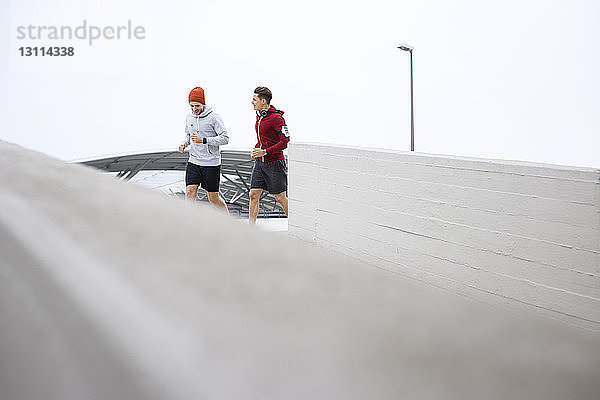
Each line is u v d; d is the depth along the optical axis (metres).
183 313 0.10
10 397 0.16
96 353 0.12
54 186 0.23
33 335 0.15
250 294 0.10
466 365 0.08
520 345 0.08
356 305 0.09
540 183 3.99
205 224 0.16
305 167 6.18
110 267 0.14
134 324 0.11
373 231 5.43
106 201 0.20
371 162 5.37
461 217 4.57
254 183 7.21
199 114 7.39
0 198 0.21
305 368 0.08
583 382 0.07
